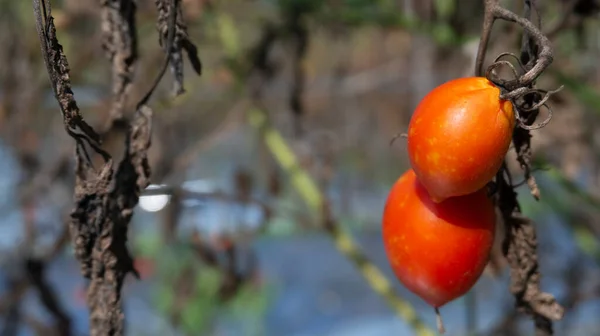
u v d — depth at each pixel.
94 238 0.44
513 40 0.55
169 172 0.77
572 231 0.83
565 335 0.82
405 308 0.66
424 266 0.42
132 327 1.24
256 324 1.30
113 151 0.53
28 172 0.83
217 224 0.86
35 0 0.39
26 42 0.84
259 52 0.78
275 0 0.80
